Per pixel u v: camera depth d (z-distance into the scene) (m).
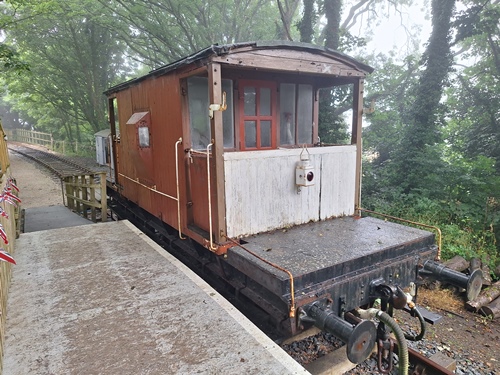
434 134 9.94
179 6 14.88
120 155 6.22
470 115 12.30
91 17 16.27
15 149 25.30
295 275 2.44
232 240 3.14
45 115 29.06
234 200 3.24
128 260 3.87
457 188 8.88
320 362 3.02
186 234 3.81
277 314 2.65
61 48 19.98
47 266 3.71
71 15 16.03
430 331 4.23
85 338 2.42
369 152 13.65
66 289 3.17
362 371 3.06
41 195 9.94
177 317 2.70
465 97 12.83
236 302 3.43
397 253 3.10
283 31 14.47
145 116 4.51
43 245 4.40
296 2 14.86
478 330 4.41
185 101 3.67
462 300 5.18
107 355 2.24
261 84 4.04
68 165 13.27
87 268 3.65
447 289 5.39
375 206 9.12
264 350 2.29
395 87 14.10
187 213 3.82
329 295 2.55
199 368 2.11
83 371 2.08
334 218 4.08
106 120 21.89
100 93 21.78
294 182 3.65
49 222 6.28
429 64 9.97
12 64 9.05
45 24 17.97
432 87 9.91
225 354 2.25
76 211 7.77
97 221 7.19
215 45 2.86
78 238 4.68
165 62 18.52
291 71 3.50
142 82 4.63
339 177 4.04
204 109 3.84
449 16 9.65
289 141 4.50
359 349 2.24
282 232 3.53
